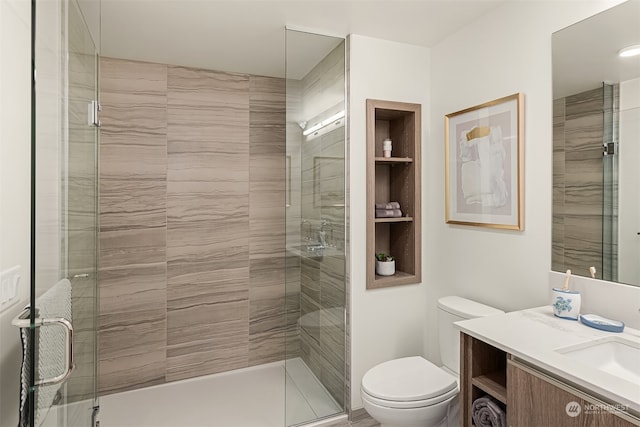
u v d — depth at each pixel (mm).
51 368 1158
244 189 3326
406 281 2717
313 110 2523
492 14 2213
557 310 1727
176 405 2773
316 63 2520
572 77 1767
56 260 1192
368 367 2615
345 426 2486
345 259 2631
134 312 3006
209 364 3236
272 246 3436
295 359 2518
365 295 2609
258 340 3404
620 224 1581
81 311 1546
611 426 1092
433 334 2742
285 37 2502
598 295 1668
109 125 2906
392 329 2697
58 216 1209
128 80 2949
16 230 1354
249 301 3363
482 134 2275
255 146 3359
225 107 3244
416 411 1868
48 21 1074
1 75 1237
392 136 2963
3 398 1266
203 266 3203
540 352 1353
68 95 1297
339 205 2619
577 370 1209
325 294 2588
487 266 2275
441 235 2658
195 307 3188
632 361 1435
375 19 2346
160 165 3053
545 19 1896
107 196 2916
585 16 1713
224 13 2236
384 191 2969
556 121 1847
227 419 2590
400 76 2678
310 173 2541
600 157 1652
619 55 1578
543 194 1921
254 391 2979
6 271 1275
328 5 2150
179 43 2654
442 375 2094
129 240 2980
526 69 2000
